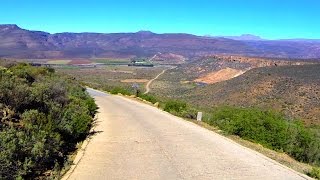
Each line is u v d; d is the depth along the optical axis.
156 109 28.16
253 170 10.45
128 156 11.84
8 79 14.02
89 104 23.09
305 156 16.14
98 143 13.83
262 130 16.52
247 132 16.58
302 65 84.88
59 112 13.81
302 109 58.19
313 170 10.66
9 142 8.59
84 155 11.80
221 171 10.24
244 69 136.25
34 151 9.23
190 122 20.66
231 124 17.19
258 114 17.61
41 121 11.64
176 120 21.23
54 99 16.12
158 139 14.90
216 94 78.31
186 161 11.29
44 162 9.97
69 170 9.97
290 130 16.75
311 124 46.34
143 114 24.16
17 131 9.98
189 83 127.12
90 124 18.30
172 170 10.25
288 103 62.16
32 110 11.91
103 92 52.44
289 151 15.99
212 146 13.67
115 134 15.95
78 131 14.18
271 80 75.06
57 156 11.05
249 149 13.51
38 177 8.91
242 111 18.52
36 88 14.83
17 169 8.23
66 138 13.30
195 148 13.22
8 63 32.75
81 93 27.44
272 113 18.52
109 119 21.12
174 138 15.19
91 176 9.49
